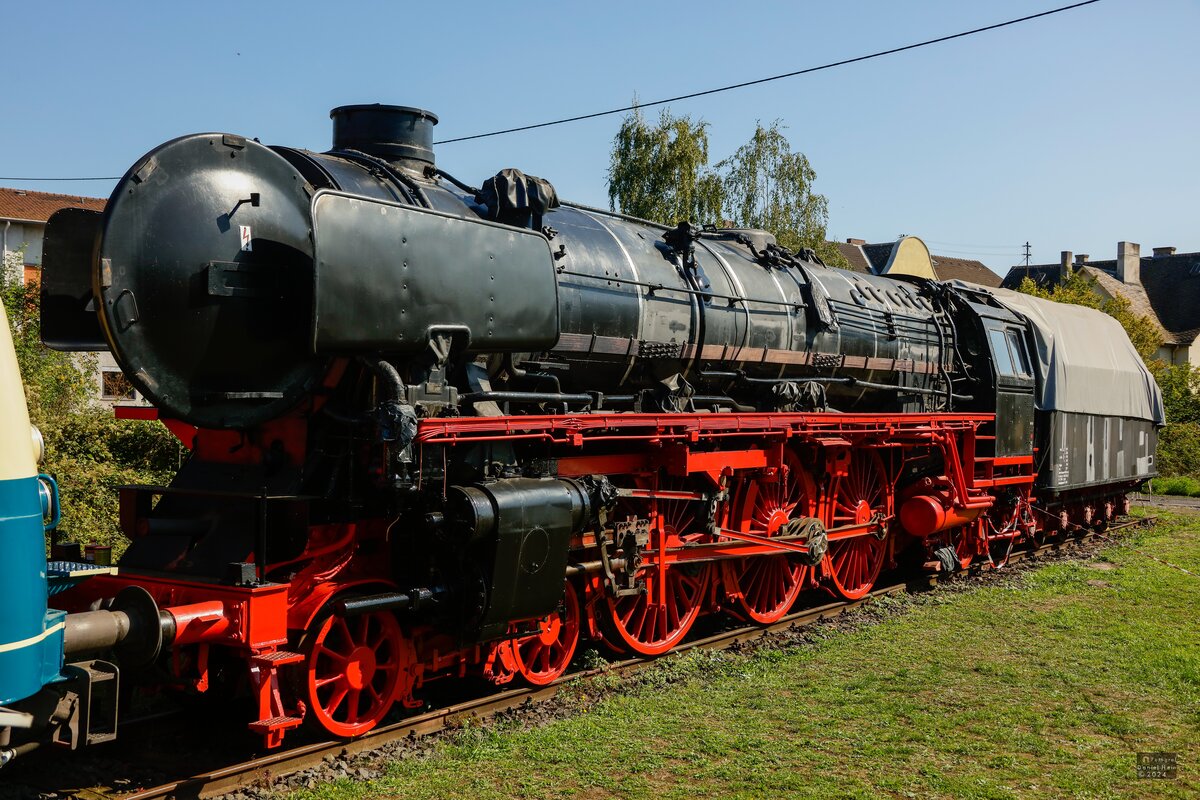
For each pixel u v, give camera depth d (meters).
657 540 8.08
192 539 5.86
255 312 5.54
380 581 6.11
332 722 5.80
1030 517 14.03
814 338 10.16
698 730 6.41
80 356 15.12
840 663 8.14
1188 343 48.12
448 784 5.39
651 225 9.27
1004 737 6.41
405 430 5.55
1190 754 6.19
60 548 5.88
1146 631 9.36
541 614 6.55
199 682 5.38
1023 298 15.30
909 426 11.09
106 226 5.02
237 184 5.52
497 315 6.45
